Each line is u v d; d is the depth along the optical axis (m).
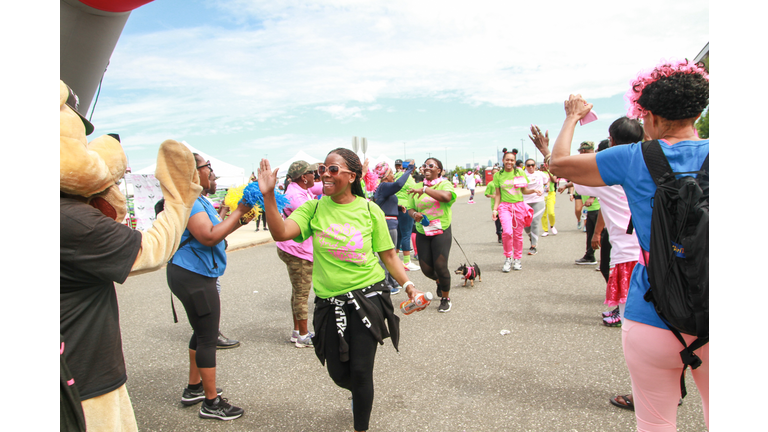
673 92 1.64
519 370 3.54
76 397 1.46
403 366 3.71
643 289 1.73
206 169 3.12
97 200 1.76
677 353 1.64
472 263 8.02
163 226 1.88
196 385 3.22
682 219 1.51
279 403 3.20
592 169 1.82
